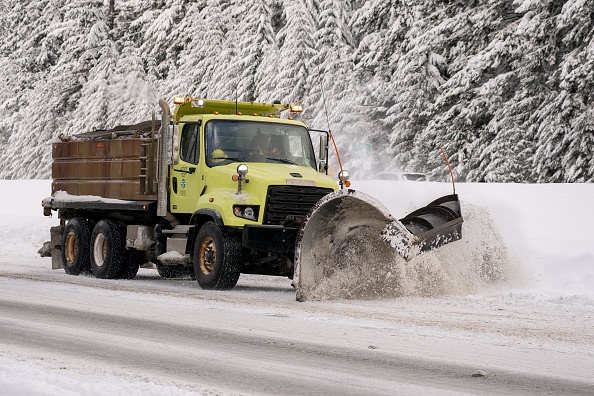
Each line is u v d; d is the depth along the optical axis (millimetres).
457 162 52812
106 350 9711
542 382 8258
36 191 45594
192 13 76250
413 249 14875
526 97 50344
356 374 8516
